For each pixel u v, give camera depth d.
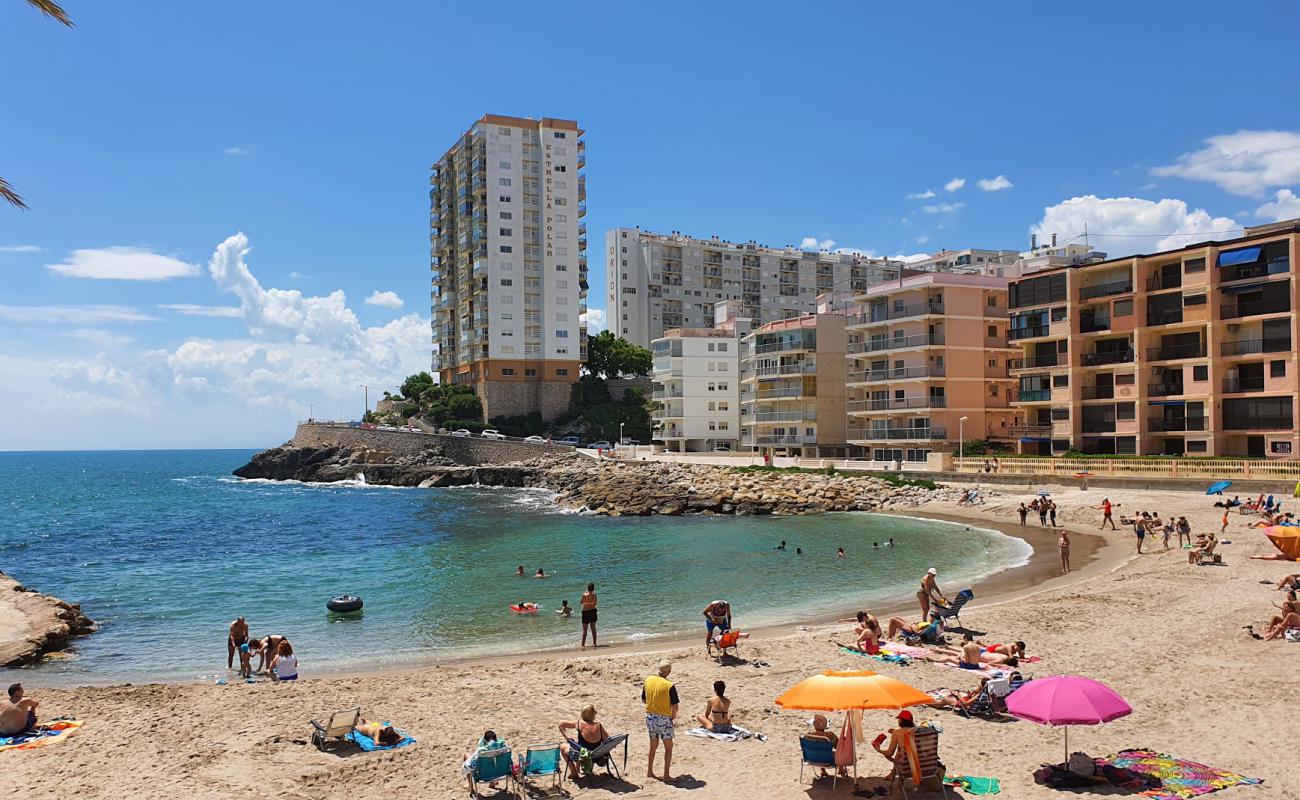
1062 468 69.31
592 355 158.38
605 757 14.98
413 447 133.12
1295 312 61.44
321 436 150.88
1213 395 65.19
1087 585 34.03
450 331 166.00
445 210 167.00
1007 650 22.78
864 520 66.38
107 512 96.06
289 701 20.22
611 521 72.12
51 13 14.05
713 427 124.69
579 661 24.20
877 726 17.59
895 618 26.80
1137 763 14.52
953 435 86.50
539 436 140.12
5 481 181.62
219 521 80.81
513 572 45.47
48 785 14.75
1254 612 26.53
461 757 16.09
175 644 30.33
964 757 15.34
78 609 33.75
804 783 14.45
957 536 54.91
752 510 74.31
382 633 31.55
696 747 16.45
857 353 94.75
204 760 15.99
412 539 62.75
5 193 15.13
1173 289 68.62
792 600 35.97
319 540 63.59
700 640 28.80
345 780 14.98
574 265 149.62
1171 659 21.48
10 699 18.66
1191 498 57.00
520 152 147.62
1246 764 14.38
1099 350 74.75
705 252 185.50
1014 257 159.75
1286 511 48.88
